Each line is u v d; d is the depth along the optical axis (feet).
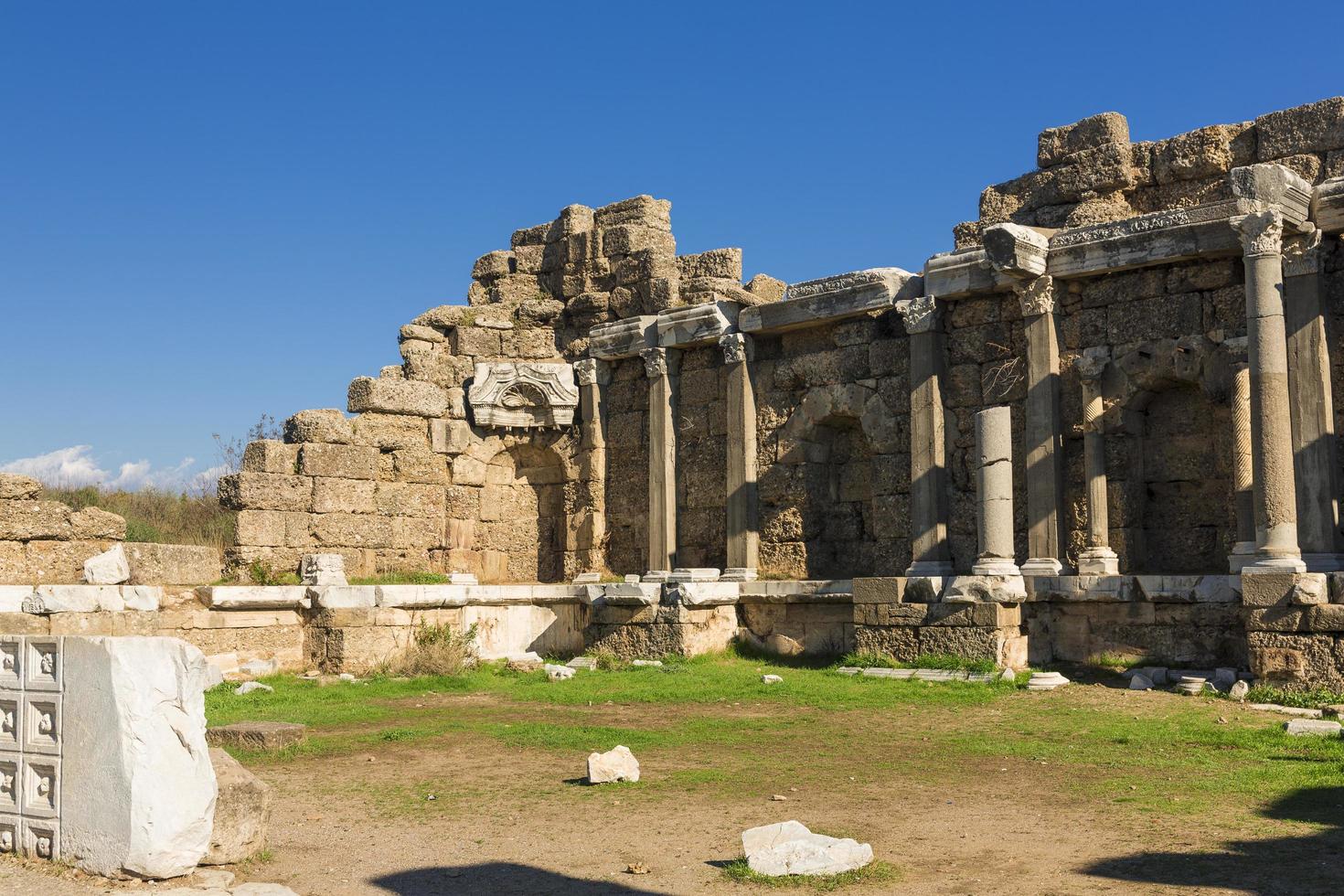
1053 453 69.67
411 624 80.89
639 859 31.55
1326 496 61.36
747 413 84.79
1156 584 64.13
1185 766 42.73
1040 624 68.54
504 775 43.09
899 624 70.64
